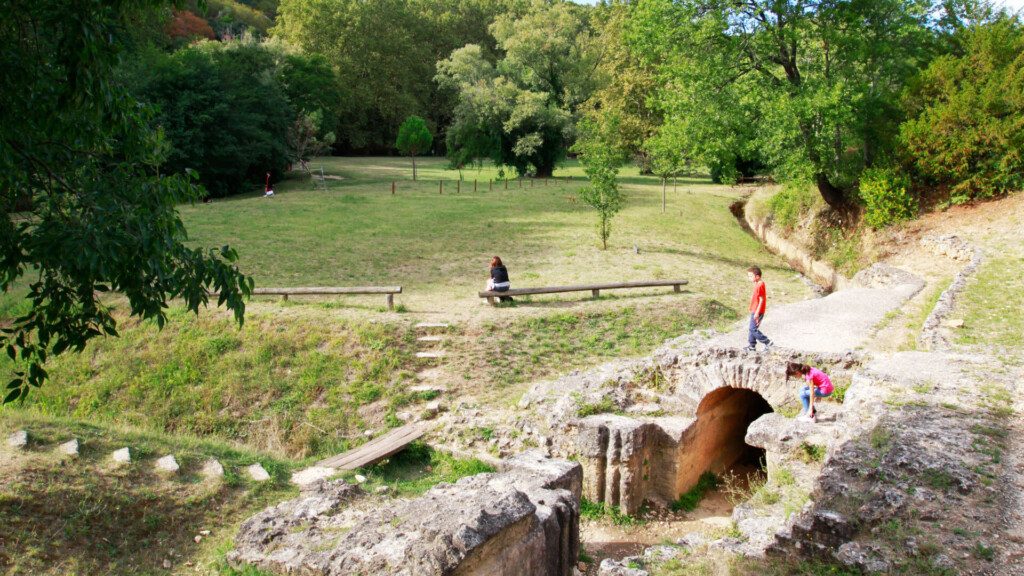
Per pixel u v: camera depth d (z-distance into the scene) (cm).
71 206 809
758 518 1022
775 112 2781
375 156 8850
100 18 769
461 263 2758
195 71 4588
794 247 3509
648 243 3269
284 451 1503
